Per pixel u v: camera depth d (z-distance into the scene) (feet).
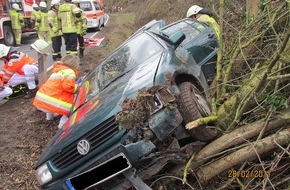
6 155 15.28
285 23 11.02
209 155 9.29
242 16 15.81
